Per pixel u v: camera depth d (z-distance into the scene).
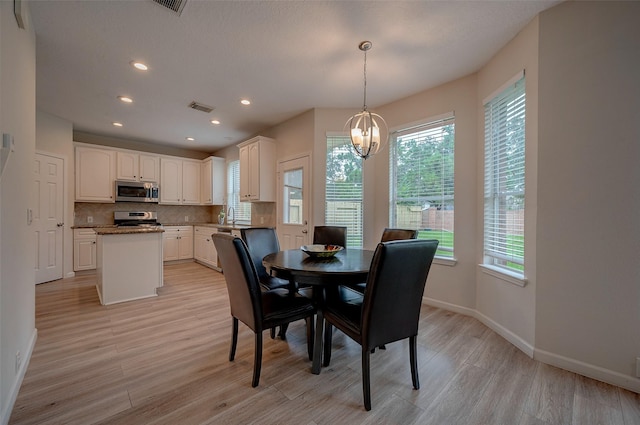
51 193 4.07
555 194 1.95
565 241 1.91
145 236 3.42
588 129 1.82
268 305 1.86
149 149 5.72
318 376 1.81
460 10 1.97
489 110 2.68
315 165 3.71
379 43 2.34
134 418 1.42
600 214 1.78
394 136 3.54
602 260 1.78
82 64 2.66
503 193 2.51
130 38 2.27
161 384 1.70
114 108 3.77
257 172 4.32
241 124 4.43
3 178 1.40
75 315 2.82
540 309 2.01
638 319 1.67
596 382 1.75
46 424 1.38
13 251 1.58
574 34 1.87
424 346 2.23
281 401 1.56
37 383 1.70
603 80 1.77
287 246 4.15
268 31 2.19
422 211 3.27
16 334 1.62
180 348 2.16
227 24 2.11
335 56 2.53
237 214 5.66
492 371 1.87
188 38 2.27
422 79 2.96
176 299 3.36
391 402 1.56
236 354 2.08
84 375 1.79
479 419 1.44
